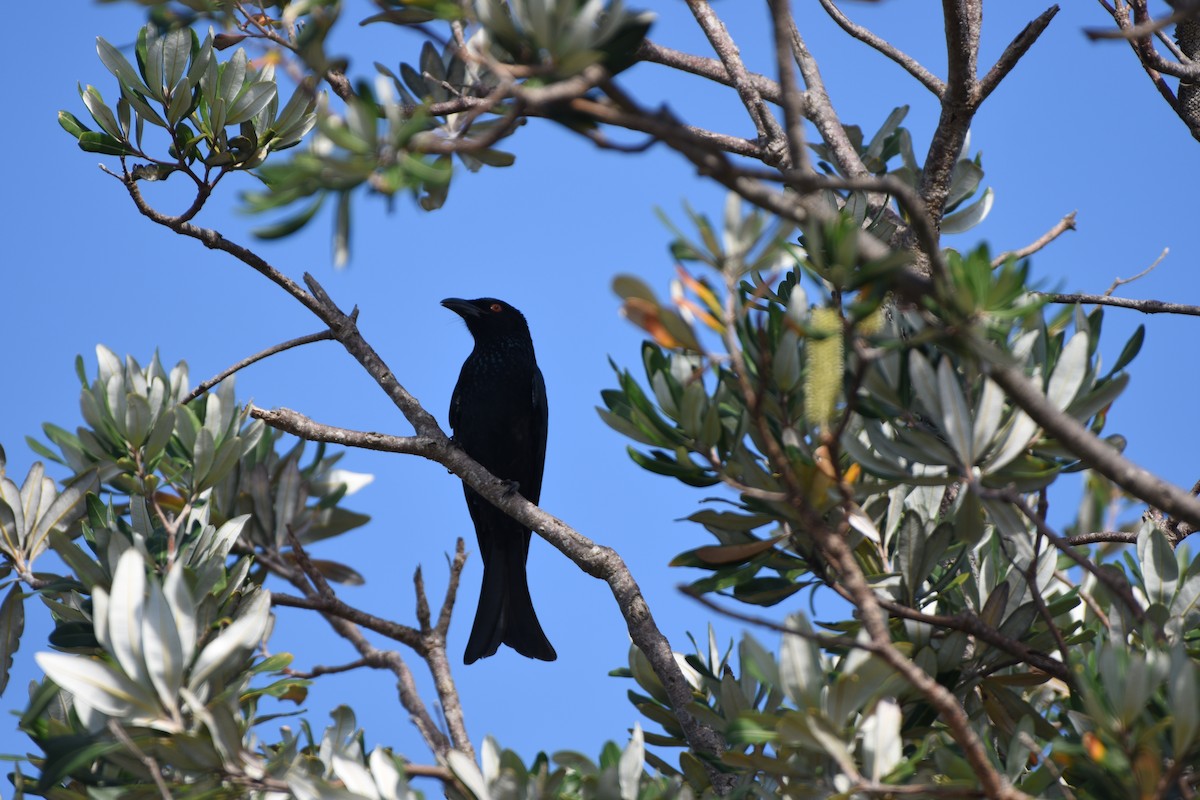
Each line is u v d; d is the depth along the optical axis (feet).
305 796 21.63
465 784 21.86
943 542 25.68
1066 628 27.35
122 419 30.78
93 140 33.24
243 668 26.50
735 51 31.48
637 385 22.72
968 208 37.14
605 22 16.44
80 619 28.89
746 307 19.03
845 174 30.63
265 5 29.04
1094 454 18.12
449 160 16.72
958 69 27.43
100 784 24.88
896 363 22.06
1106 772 20.17
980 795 18.69
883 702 20.22
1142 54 31.42
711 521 23.66
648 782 24.84
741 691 26.35
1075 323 23.68
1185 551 26.76
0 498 30.09
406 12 21.84
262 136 33.91
